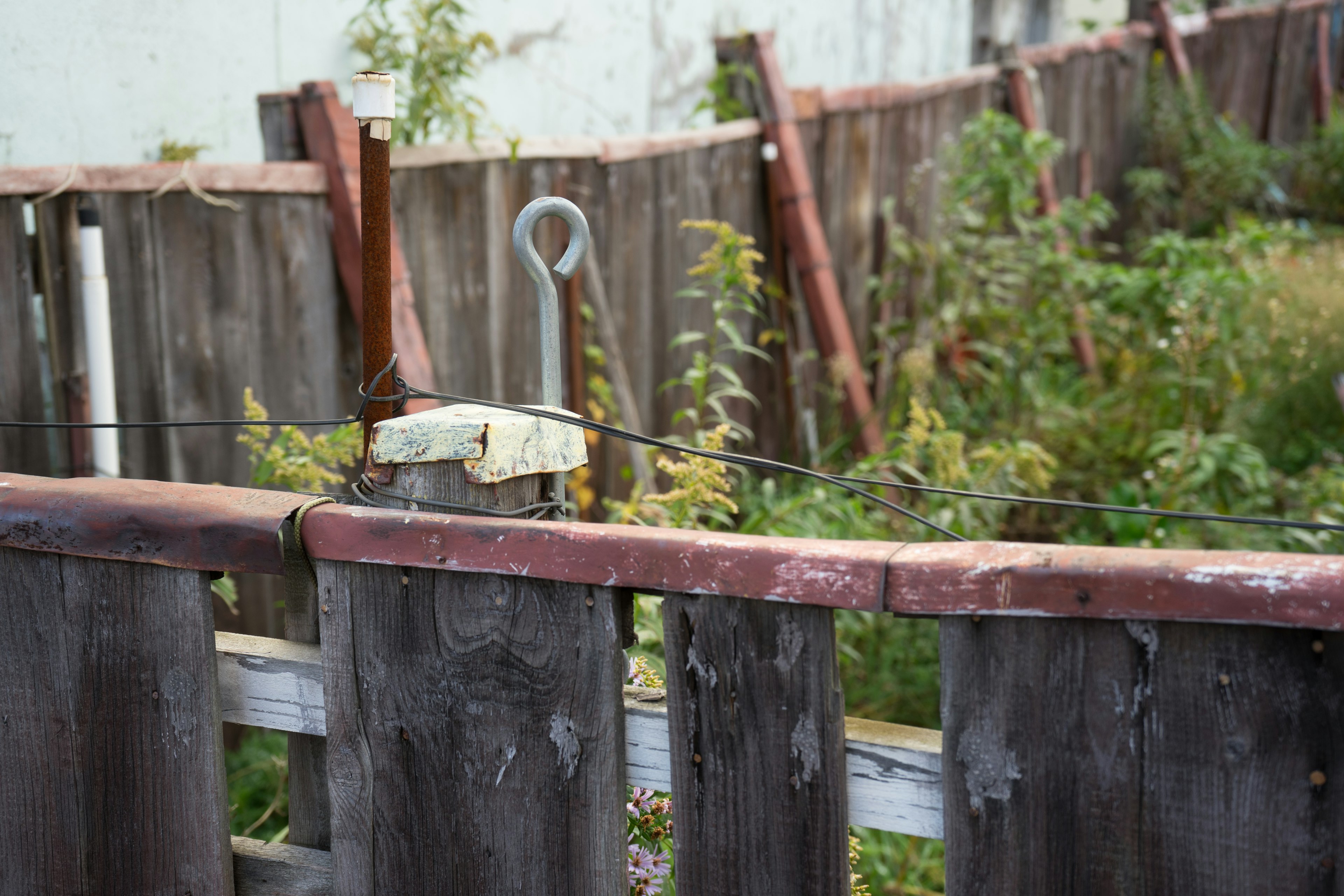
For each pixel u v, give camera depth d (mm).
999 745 1309
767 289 4867
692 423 4707
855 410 5277
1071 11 11414
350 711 1615
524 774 1533
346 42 3883
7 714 1777
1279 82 10641
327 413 3285
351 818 1648
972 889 1350
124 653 1682
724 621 1396
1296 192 9547
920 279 5852
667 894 1888
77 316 2691
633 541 1396
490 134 4305
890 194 5938
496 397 3764
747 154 4926
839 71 6684
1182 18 9031
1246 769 1205
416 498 1586
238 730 3127
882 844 3006
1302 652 1164
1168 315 5250
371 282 1601
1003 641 1288
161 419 2877
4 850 1832
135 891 1760
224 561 1575
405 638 1562
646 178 4312
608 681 1459
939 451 3736
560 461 1671
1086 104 7781
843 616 3586
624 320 4285
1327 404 5055
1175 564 1185
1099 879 1287
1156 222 8547
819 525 3566
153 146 3309
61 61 3033
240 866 1728
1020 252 5785
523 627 1492
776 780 1408
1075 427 5195
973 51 7422
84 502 1637
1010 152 5699
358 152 3229
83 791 1757
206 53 3436
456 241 3539
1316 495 4258
